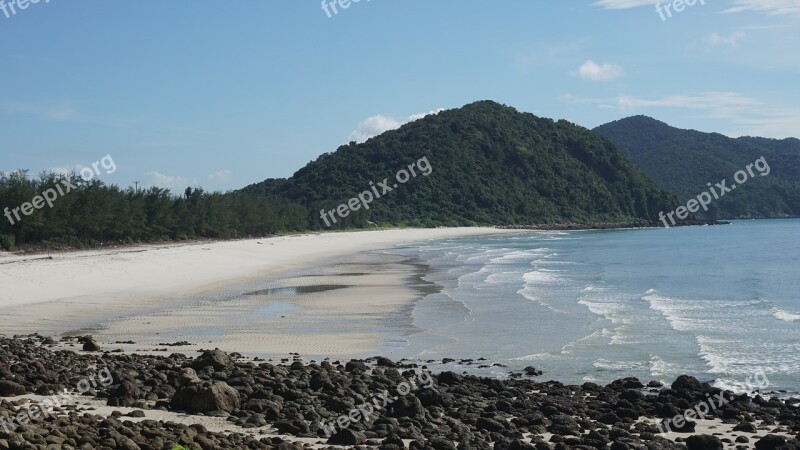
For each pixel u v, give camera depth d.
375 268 63.75
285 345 27.09
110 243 82.56
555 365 24.47
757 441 15.65
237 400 16.62
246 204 116.19
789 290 46.97
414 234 145.75
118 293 41.97
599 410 18.58
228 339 28.09
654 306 38.28
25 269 45.91
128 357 22.45
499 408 18.34
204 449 12.51
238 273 57.41
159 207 94.25
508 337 29.30
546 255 82.94
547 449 14.27
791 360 24.83
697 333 30.03
